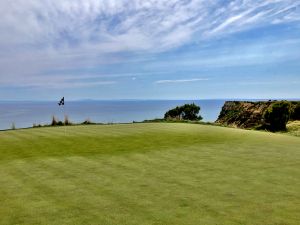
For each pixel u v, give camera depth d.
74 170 8.99
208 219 5.40
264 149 12.30
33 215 5.61
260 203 6.18
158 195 6.69
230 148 12.47
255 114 36.97
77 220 5.38
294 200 6.35
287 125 29.33
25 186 7.42
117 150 12.07
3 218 5.49
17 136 16.17
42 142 14.08
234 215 5.57
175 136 15.62
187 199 6.41
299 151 11.85
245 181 7.75
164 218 5.45
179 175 8.34
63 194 6.79
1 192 6.96
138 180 7.87
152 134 16.36
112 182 7.71
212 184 7.49
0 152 11.81
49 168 9.27
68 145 13.24
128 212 5.73
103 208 5.94
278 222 5.27
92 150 12.09
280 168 9.12
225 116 44.50
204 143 13.63
